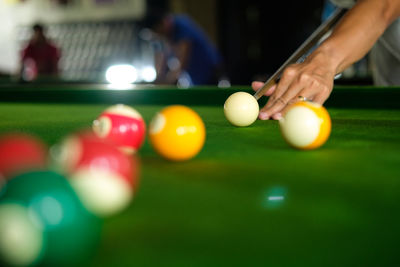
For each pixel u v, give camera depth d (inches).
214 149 29.4
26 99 78.8
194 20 222.2
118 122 28.3
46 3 231.9
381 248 17.6
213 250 17.1
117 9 223.6
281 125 29.2
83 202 15.6
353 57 39.6
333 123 39.7
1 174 16.3
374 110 50.4
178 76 125.6
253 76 231.9
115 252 16.8
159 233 18.2
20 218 14.3
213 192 21.7
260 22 225.8
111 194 18.6
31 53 163.0
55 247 14.4
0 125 43.5
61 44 229.5
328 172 24.2
